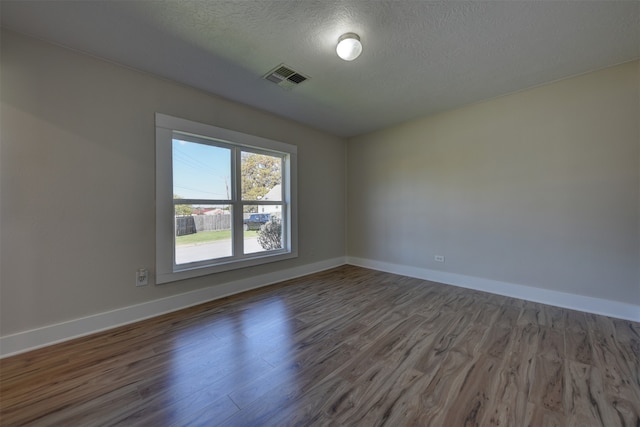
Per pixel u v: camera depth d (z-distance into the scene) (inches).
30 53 73.2
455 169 131.7
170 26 70.4
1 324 69.4
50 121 76.2
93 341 77.9
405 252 152.9
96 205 84.0
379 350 73.0
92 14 65.2
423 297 115.6
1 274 69.5
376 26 70.7
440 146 136.5
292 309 102.4
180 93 102.1
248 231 129.7
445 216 136.1
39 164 74.6
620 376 61.0
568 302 102.7
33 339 73.4
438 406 52.4
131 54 82.7
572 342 76.4
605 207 95.5
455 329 85.4
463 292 122.3
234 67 90.7
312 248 159.5
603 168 95.5
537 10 65.1
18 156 71.7
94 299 83.7
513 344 75.6
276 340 78.7
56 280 77.2
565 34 74.4
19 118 71.8
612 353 70.4
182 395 55.8
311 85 104.0
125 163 89.5
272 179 140.5
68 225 79.1
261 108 127.1
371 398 54.7
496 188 119.4
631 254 91.3
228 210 122.0
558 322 89.8
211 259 115.4
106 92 85.7
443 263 137.5
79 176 81.0
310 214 157.8
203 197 112.8
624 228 92.4
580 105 98.8
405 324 89.2
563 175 103.1
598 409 51.3
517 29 72.2
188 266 108.2
